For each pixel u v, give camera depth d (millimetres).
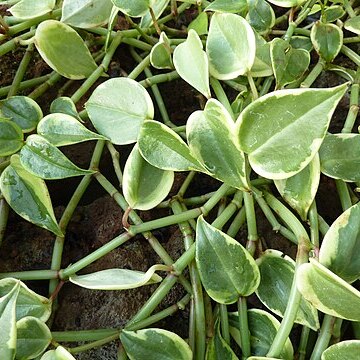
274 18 267
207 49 227
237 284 194
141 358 189
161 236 236
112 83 221
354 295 165
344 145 216
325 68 263
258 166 189
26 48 264
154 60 243
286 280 206
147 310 198
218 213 232
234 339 207
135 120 214
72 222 240
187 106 276
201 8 285
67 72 245
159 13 255
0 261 227
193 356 198
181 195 232
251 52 219
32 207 212
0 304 163
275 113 186
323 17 260
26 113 229
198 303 201
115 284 183
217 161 198
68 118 217
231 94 275
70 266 208
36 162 210
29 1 247
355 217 185
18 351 181
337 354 173
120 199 224
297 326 218
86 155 255
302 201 204
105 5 247
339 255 182
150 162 201
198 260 193
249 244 210
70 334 193
